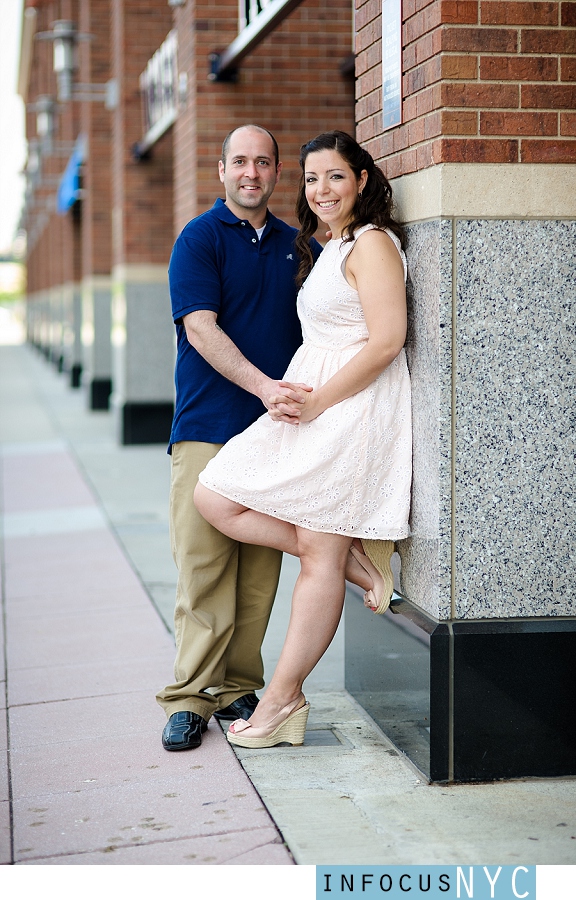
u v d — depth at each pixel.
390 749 3.69
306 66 8.69
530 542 3.38
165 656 4.85
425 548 3.45
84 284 18.48
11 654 4.99
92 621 5.51
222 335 3.60
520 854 2.90
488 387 3.32
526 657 3.36
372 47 3.89
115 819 3.17
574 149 3.29
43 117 18.75
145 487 9.88
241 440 3.59
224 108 8.64
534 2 3.25
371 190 3.49
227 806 3.23
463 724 3.36
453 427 3.31
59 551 7.29
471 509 3.34
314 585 3.59
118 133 12.94
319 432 3.45
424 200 3.38
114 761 3.63
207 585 3.79
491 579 3.37
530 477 3.36
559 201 3.30
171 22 12.56
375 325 3.37
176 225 9.77
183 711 3.77
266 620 4.00
